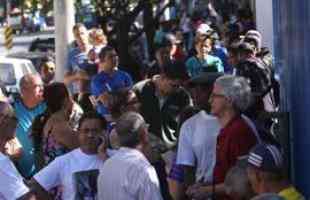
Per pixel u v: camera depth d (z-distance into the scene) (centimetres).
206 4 2891
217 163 742
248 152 690
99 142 777
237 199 634
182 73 1047
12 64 2128
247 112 802
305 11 675
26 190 717
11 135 733
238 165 636
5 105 734
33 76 1018
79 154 781
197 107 836
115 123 812
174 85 1041
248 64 1154
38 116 937
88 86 1395
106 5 2372
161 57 1406
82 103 1316
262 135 762
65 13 1786
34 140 934
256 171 598
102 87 1254
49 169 780
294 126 734
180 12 2862
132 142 727
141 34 2512
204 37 1571
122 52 2264
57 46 1791
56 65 1788
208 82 791
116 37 2306
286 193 594
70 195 776
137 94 1060
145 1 2388
